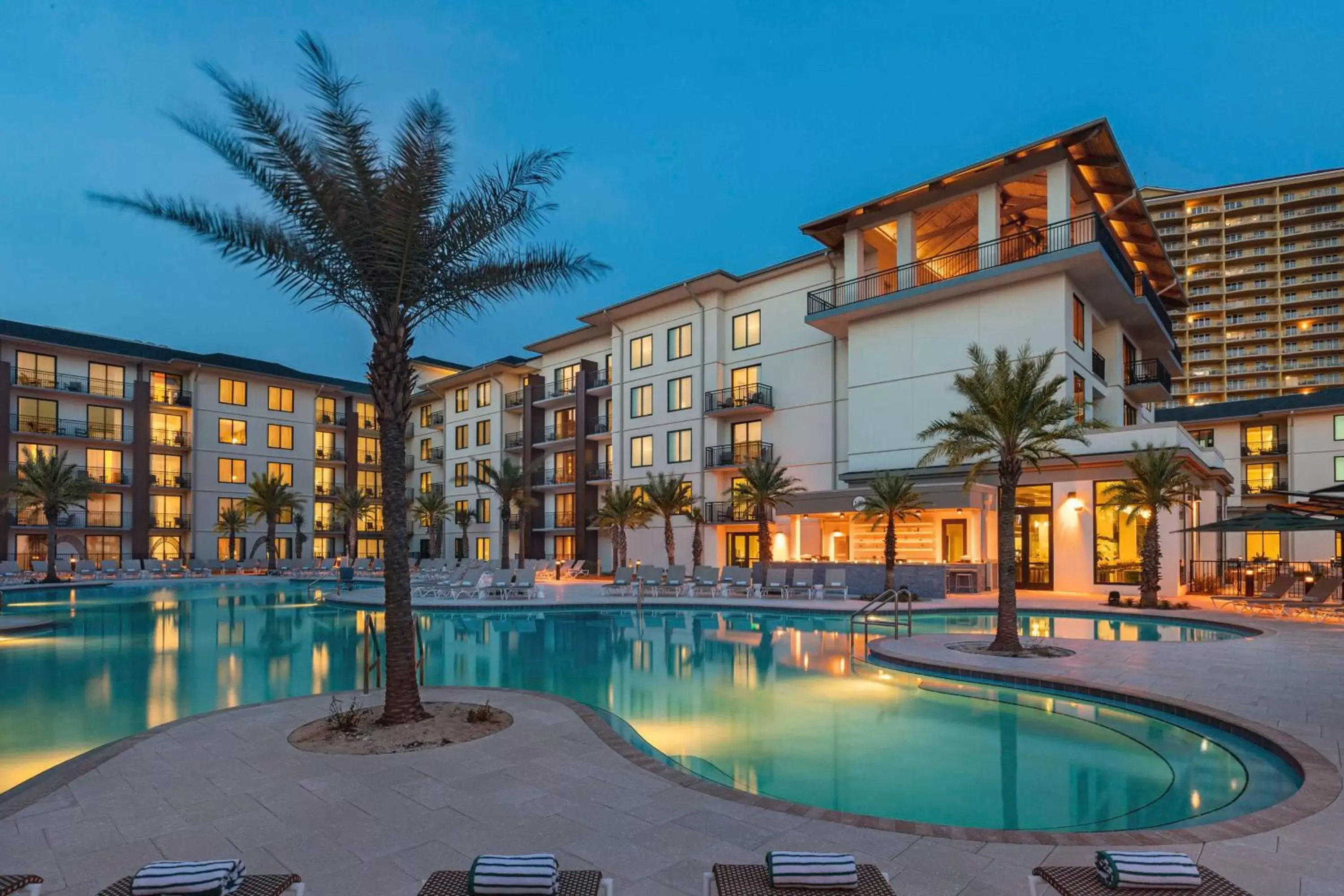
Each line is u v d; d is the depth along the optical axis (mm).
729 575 25609
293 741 7250
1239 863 4355
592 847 4672
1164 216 86438
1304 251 79875
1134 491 20844
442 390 52688
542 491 44312
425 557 53969
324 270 8883
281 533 49875
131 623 19312
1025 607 20375
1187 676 10438
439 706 8773
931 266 31656
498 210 9312
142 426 43625
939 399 26312
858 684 11203
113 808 5418
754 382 34062
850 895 3180
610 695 10445
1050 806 6047
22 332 41000
